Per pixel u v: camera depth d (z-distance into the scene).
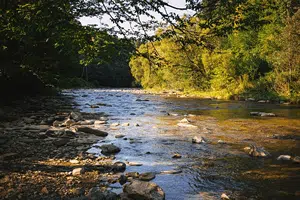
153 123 13.88
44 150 8.23
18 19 4.55
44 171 6.34
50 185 5.49
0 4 4.54
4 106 17.34
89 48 5.24
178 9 3.89
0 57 11.75
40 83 22.94
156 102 25.67
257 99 26.89
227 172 6.76
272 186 5.87
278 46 29.08
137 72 55.28
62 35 5.18
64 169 6.62
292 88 26.22
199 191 5.61
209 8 3.85
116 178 6.14
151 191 5.13
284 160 7.71
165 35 4.41
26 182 5.52
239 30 4.02
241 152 8.56
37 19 4.50
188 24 4.13
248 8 3.83
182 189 5.70
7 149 8.03
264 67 31.73
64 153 8.05
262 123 13.80
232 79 31.95
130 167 7.08
